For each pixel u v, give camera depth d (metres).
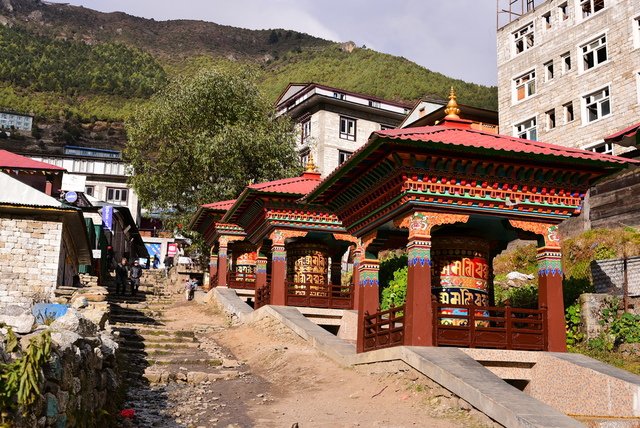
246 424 10.82
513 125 42.06
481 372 11.34
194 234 35.78
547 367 13.12
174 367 15.56
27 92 150.75
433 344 12.83
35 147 122.19
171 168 35.94
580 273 20.38
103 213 34.44
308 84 52.72
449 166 13.16
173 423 10.96
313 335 17.08
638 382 11.59
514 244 27.23
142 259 49.91
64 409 7.65
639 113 33.84
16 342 6.93
